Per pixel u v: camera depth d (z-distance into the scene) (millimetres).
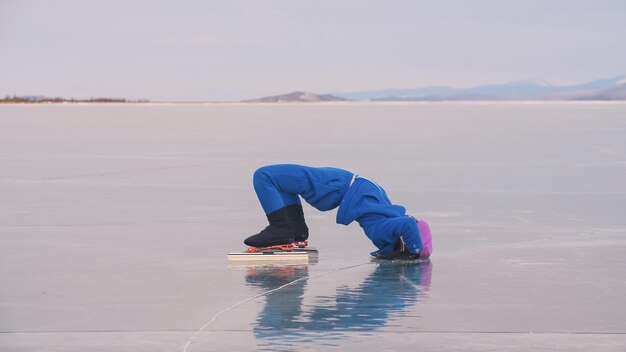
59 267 7605
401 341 5285
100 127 39719
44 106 110188
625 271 7426
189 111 76250
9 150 23703
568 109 79562
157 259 8023
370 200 8477
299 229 8719
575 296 6492
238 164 18766
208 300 6363
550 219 10602
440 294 6566
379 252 8227
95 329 5578
